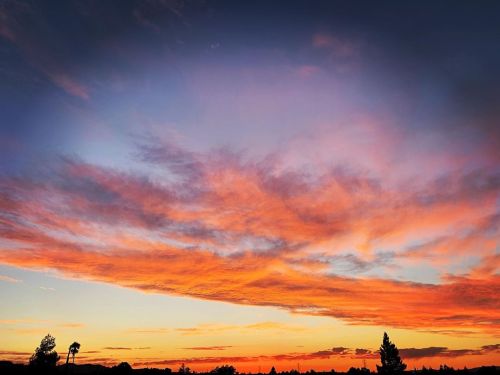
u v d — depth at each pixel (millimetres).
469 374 87375
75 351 71062
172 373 85188
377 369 66500
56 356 59281
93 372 72688
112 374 73125
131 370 76875
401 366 65250
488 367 79375
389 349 66750
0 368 55656
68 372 67250
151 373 81250
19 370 56062
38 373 56219
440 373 91500
